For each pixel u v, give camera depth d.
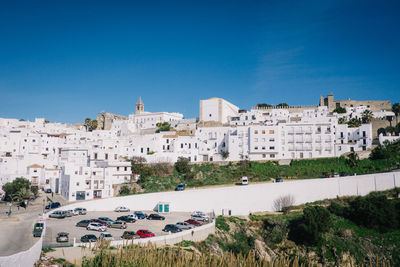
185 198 86.50
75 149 114.12
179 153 124.69
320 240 75.31
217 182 105.62
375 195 93.81
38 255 42.06
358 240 77.50
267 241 76.88
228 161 123.50
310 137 122.12
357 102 164.62
